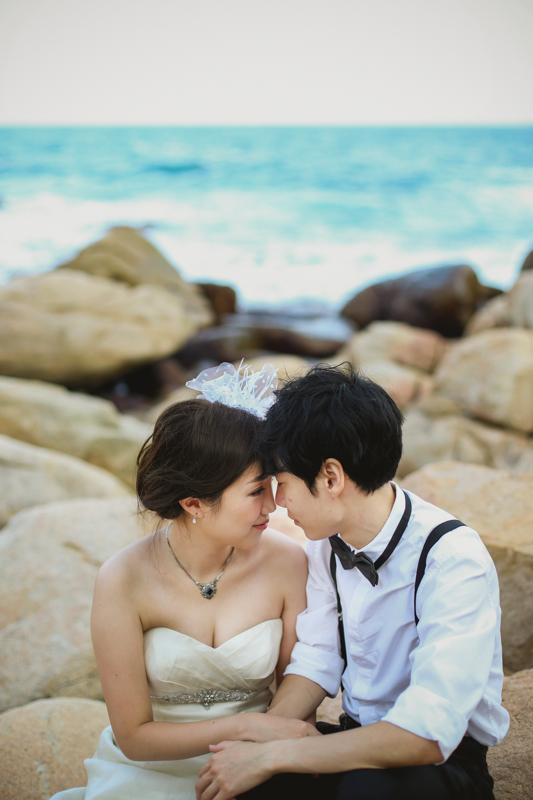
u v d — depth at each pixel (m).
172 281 12.86
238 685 1.81
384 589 1.63
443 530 1.57
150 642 1.77
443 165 34.75
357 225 24.66
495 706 1.56
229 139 45.41
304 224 24.88
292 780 1.50
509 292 9.54
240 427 1.62
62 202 27.91
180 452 1.64
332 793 1.52
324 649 1.83
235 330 11.93
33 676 2.88
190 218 25.81
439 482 3.20
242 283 18.64
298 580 1.88
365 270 19.83
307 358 11.98
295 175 33.28
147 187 30.81
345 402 1.48
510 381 6.64
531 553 2.56
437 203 26.98
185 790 1.72
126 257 12.41
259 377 1.78
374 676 1.70
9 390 7.02
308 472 1.51
